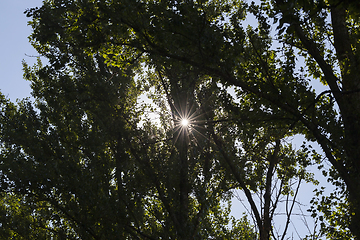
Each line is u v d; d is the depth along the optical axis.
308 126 8.79
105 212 10.36
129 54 10.30
